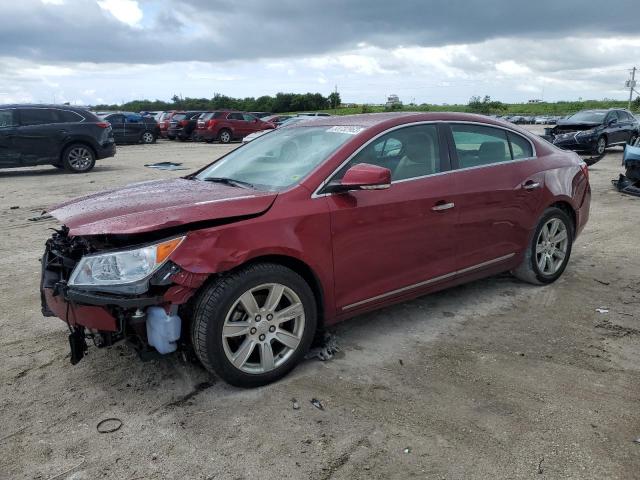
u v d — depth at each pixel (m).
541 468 2.57
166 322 2.98
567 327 4.17
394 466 2.60
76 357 3.21
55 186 11.47
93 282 3.01
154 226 2.91
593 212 8.59
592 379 3.39
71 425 2.96
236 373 3.19
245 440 2.81
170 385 3.35
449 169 4.16
